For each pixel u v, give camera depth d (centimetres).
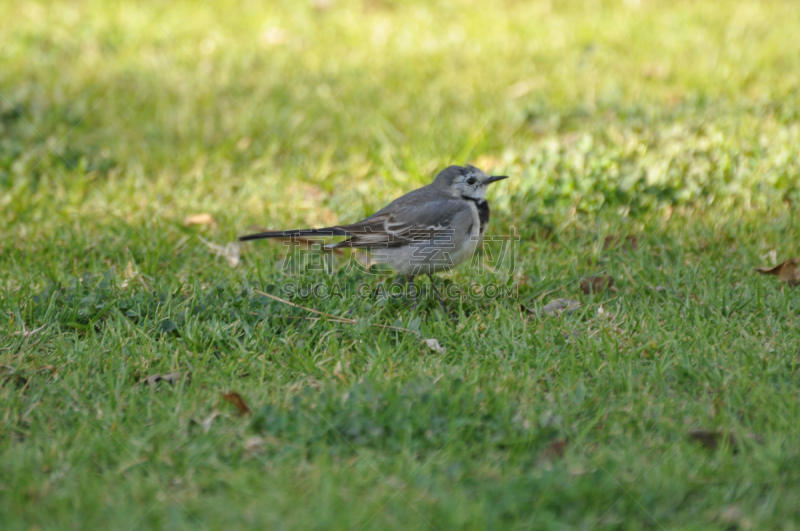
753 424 729
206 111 1744
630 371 816
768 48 1886
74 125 1673
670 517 615
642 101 1625
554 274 1088
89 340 921
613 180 1286
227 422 754
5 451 713
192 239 1221
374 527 606
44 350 908
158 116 1717
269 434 725
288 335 937
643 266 1091
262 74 1947
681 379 816
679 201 1263
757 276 1041
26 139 1581
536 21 2202
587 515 614
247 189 1415
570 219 1237
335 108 1741
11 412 770
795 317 941
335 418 732
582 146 1367
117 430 738
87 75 1939
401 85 1850
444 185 1093
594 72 1834
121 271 1124
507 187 1338
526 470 679
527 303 1036
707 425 729
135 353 887
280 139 1612
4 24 2294
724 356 848
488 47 2047
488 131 1583
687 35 2017
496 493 639
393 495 643
